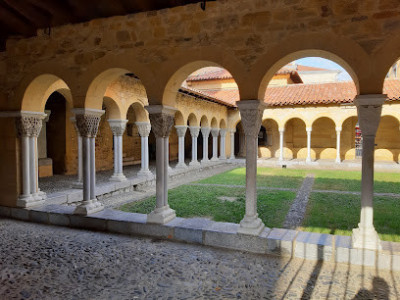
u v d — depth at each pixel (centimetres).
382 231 572
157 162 560
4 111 659
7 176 675
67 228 602
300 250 456
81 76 592
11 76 654
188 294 360
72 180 1080
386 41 412
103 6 552
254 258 459
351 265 432
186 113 1475
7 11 586
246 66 480
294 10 451
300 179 1273
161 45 532
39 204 691
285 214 704
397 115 1622
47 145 1263
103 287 376
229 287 376
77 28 592
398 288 371
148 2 525
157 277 401
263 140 2200
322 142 2061
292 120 2134
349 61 427
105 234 565
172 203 824
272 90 2072
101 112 630
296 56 480
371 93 420
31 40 630
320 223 630
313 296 355
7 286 377
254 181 498
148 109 544
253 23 474
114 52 566
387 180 1219
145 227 552
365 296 354
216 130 1883
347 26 427
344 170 1631
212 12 496
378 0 412
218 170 1669
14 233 570
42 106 696
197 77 2497
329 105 1766
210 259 455
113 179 1030
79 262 444
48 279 395
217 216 689
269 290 369
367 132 430
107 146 1440
